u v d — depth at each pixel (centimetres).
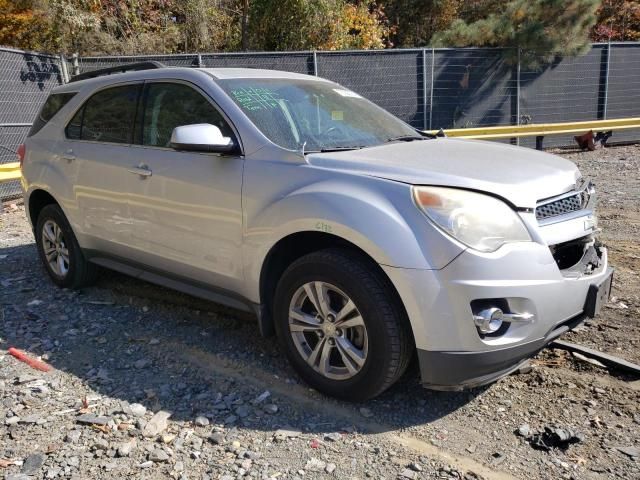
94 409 325
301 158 336
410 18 2306
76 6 1416
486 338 289
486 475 269
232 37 1652
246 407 326
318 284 320
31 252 650
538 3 1378
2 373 369
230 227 357
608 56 1458
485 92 1370
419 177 303
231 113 370
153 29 1619
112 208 438
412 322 289
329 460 280
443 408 325
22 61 971
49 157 500
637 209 773
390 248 288
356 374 312
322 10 1550
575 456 282
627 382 347
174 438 298
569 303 310
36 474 270
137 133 427
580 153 1375
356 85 1245
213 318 450
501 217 293
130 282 533
